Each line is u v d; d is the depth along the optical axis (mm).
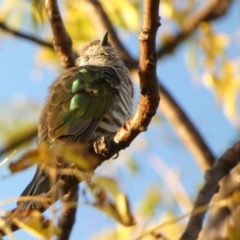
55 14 11672
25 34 12984
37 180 9469
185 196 13172
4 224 7004
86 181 7207
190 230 9258
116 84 12109
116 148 9328
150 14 7660
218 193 9938
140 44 7922
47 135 11203
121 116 11914
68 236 10211
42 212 8180
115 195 7207
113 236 12180
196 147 13914
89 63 13898
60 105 11430
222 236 9391
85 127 11242
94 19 14609
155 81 8180
